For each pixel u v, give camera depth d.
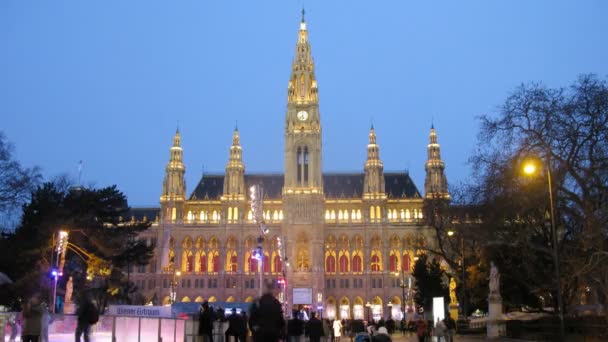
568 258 64.31
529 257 69.88
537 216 70.69
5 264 86.06
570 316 61.88
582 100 64.19
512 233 72.06
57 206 94.12
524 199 66.88
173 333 39.69
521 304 79.94
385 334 26.61
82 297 32.84
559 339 56.84
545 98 65.75
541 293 75.06
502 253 73.69
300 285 198.12
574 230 68.88
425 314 99.62
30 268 86.62
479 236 77.12
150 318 39.19
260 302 21.78
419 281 111.25
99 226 97.69
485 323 84.56
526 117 66.44
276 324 21.52
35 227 89.56
